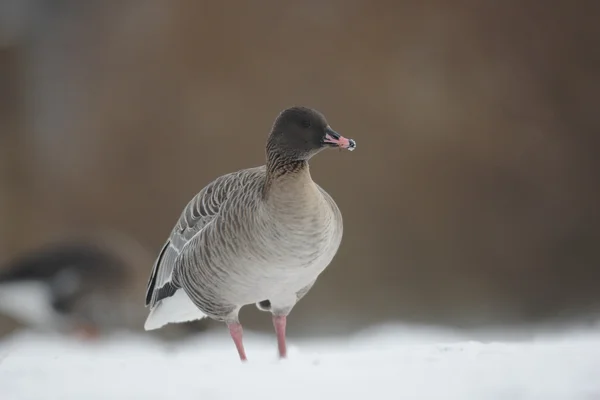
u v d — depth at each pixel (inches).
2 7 1016.2
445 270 895.7
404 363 249.8
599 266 904.9
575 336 394.0
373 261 884.6
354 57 929.5
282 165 291.0
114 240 643.5
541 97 927.0
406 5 933.2
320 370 243.1
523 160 916.0
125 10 987.9
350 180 898.7
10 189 979.9
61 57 1013.2
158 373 258.4
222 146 928.9
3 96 1025.5
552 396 198.2
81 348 514.0
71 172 966.4
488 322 864.3
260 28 939.3
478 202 912.9
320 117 294.5
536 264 906.1
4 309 620.4
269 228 286.0
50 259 612.4
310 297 855.7
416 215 901.8
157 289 346.9
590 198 917.8
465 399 200.5
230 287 301.9
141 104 954.1
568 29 925.8
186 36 951.6
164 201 933.8
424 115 914.7
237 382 230.7
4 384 256.1
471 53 932.0
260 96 930.1
